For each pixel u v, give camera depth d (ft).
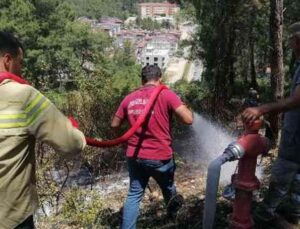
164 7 511.81
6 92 7.57
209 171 8.67
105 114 25.77
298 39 10.97
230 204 14.87
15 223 7.76
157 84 13.61
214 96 37.17
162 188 14.26
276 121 22.91
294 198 12.28
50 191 16.62
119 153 23.52
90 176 20.66
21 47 8.18
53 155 17.87
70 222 15.57
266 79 77.77
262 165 19.86
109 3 483.92
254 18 54.08
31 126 7.60
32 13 138.92
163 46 297.12
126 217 13.69
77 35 147.23
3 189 7.59
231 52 51.57
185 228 14.29
